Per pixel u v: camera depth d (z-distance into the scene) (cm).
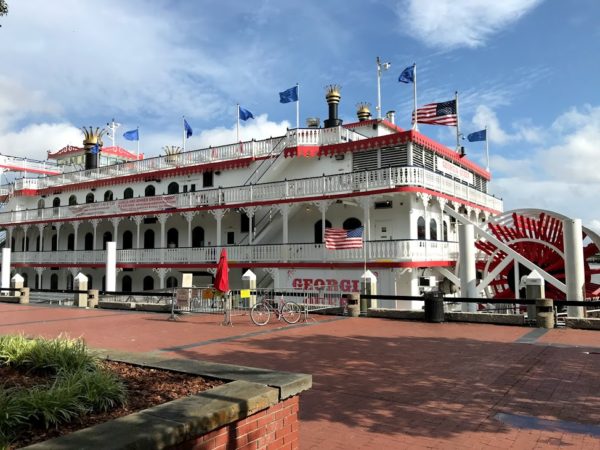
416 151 2328
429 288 2288
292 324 1611
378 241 2136
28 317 1889
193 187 2952
